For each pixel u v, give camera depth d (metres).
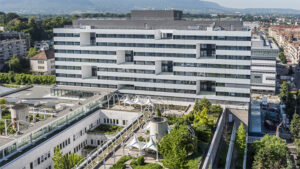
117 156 80.56
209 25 136.25
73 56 145.50
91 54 142.12
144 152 82.12
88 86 146.50
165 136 77.00
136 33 132.62
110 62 140.00
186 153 75.25
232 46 121.38
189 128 80.06
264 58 188.88
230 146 103.31
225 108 125.31
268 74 190.75
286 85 171.88
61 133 94.38
